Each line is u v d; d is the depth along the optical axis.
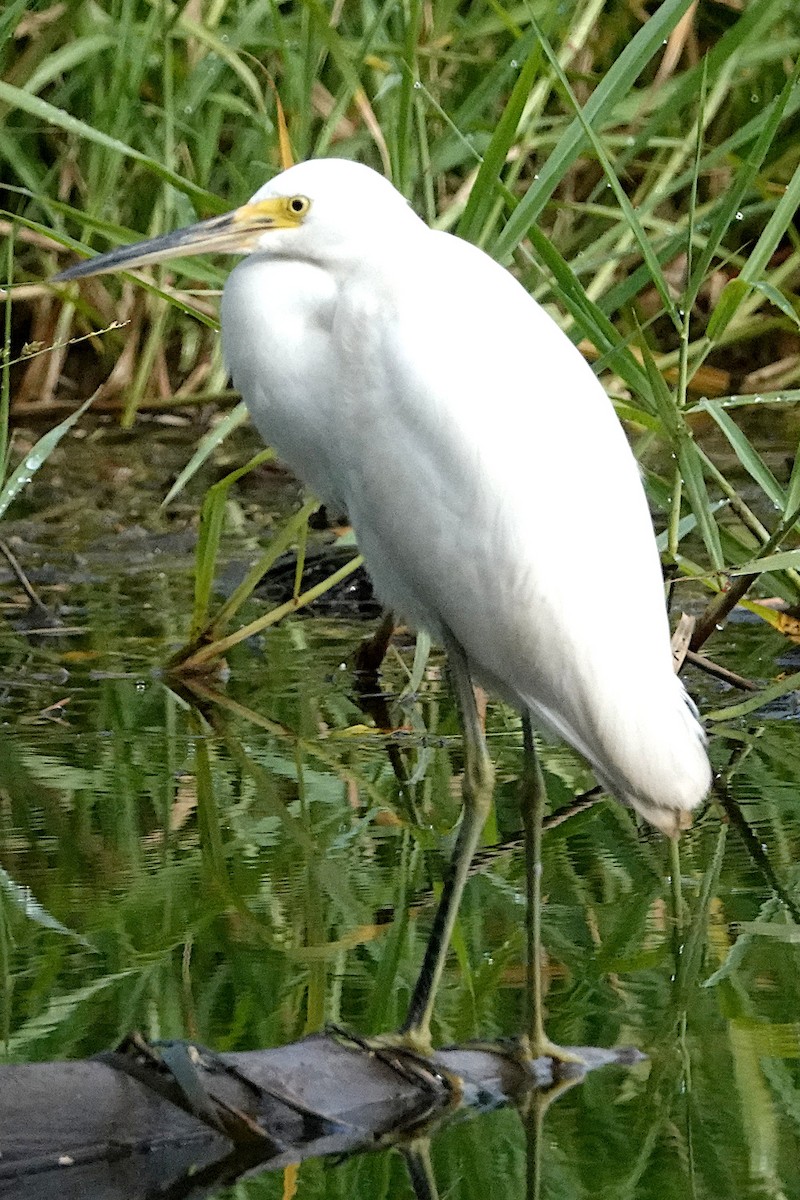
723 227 9.12
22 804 8.70
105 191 14.78
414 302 7.30
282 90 14.74
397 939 7.29
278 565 12.65
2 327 16.33
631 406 9.73
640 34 9.31
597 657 6.87
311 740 9.71
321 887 7.80
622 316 16.47
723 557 9.92
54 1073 5.81
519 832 8.59
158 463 15.62
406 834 8.47
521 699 7.27
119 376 16.47
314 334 7.93
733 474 14.70
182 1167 5.76
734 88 15.96
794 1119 5.91
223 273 10.44
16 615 11.93
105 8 15.68
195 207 13.16
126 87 14.50
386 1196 5.55
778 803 8.71
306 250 7.86
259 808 8.73
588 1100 6.10
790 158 16.00
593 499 6.99
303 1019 6.59
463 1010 6.74
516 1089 6.21
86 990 6.75
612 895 7.71
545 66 11.45
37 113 10.24
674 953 7.10
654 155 16.30
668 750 6.77
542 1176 5.63
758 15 10.05
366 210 7.74
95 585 12.59
